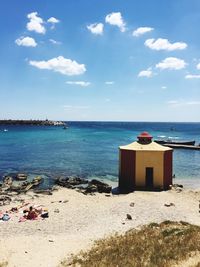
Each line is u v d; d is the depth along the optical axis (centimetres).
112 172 4972
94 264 1609
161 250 1725
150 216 2591
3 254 1861
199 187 4003
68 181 4134
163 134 16062
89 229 2344
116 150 7750
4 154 6719
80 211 2786
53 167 5319
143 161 3619
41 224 2461
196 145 9412
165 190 3584
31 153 6931
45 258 1808
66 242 2078
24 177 4400
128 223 2444
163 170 3606
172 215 2614
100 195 3459
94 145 8906
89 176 4666
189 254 1630
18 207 2950
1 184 4038
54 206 2967
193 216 2616
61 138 11244
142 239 1970
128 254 1719
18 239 2125
